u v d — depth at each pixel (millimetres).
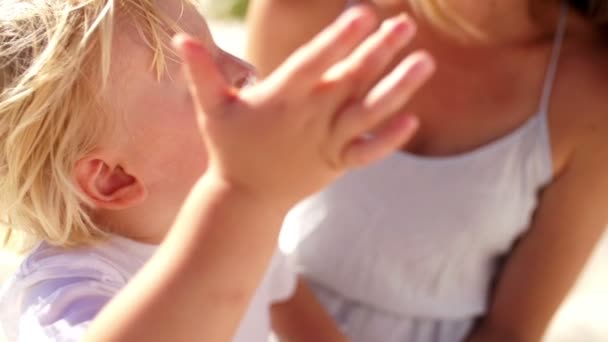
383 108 928
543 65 1382
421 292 1389
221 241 978
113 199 1151
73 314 1097
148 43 1130
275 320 1379
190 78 956
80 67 1112
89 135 1126
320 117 943
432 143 1386
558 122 1364
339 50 937
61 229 1146
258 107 952
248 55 1469
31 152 1126
